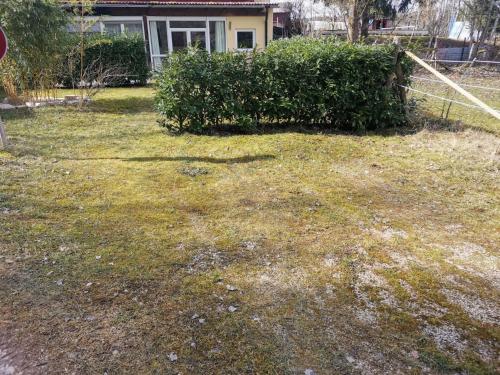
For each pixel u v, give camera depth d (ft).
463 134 20.31
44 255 9.64
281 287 8.61
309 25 70.79
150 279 8.80
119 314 7.70
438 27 66.85
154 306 7.95
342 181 14.79
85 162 16.87
